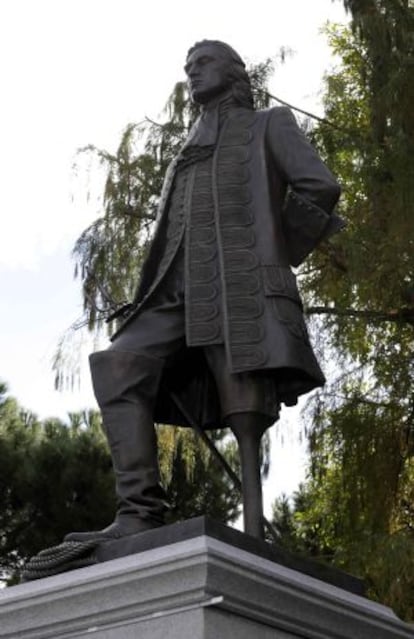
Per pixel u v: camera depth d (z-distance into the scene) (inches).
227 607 147.8
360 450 416.5
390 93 403.2
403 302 416.5
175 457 427.2
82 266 424.8
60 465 611.8
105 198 435.8
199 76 197.2
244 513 174.4
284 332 176.6
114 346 181.5
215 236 184.4
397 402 421.7
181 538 157.8
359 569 383.9
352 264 393.1
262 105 432.5
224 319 177.9
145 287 189.9
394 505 422.3
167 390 185.2
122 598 151.4
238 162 189.3
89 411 665.0
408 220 389.4
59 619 155.3
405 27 413.4
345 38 462.3
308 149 187.2
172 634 146.8
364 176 401.4
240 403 176.9
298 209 185.5
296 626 156.7
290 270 184.2
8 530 620.1
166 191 193.9
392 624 173.3
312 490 457.7
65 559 164.2
